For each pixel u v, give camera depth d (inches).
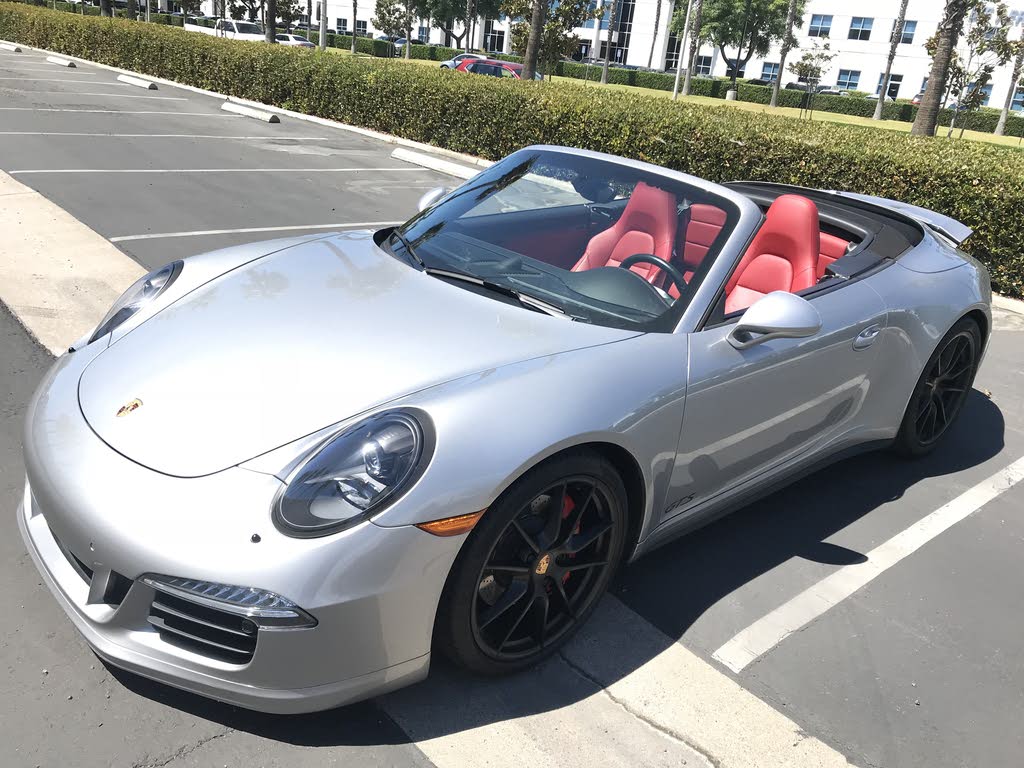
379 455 74.8
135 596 73.7
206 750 77.4
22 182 288.5
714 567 114.7
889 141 334.3
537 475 80.7
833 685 95.0
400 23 2399.1
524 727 83.8
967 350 148.3
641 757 82.0
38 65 818.8
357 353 87.5
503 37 2903.5
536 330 94.3
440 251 114.0
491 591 85.4
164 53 768.3
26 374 146.3
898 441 146.3
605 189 119.3
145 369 88.6
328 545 70.9
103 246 222.4
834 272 127.3
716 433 102.2
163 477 74.7
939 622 108.3
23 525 88.7
